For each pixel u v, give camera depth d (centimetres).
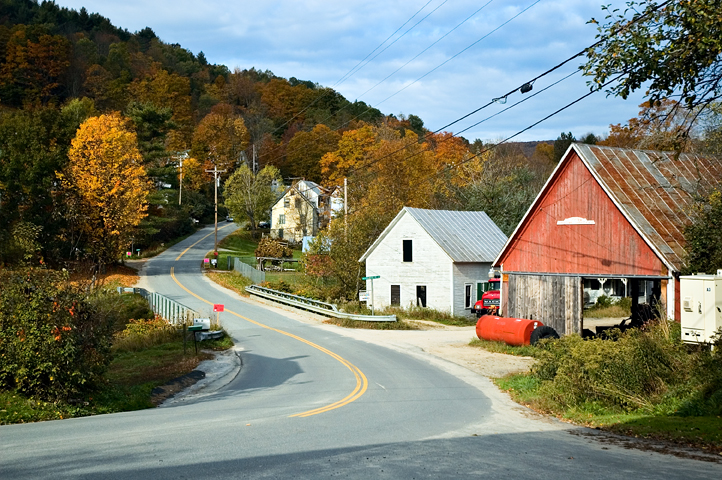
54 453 908
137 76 14588
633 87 1172
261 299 5088
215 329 3294
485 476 782
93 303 1645
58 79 12631
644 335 1634
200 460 859
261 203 10812
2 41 12156
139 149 7894
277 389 1941
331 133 12462
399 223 4638
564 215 2786
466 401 1634
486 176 6756
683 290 1650
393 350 2862
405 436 1096
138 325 3269
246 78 17100
